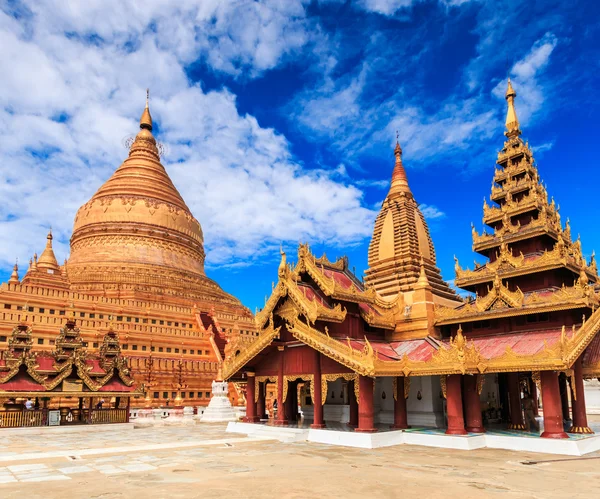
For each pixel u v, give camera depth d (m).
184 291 92.81
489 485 18.86
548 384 29.27
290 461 24.70
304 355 37.19
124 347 74.44
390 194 53.66
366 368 30.91
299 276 38.69
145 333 76.88
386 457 26.16
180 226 104.06
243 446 30.88
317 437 33.44
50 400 61.69
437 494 17.31
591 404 65.38
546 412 29.19
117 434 39.91
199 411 65.38
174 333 80.25
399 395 35.19
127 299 82.81
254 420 41.44
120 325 76.19
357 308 38.78
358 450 29.00
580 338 29.80
